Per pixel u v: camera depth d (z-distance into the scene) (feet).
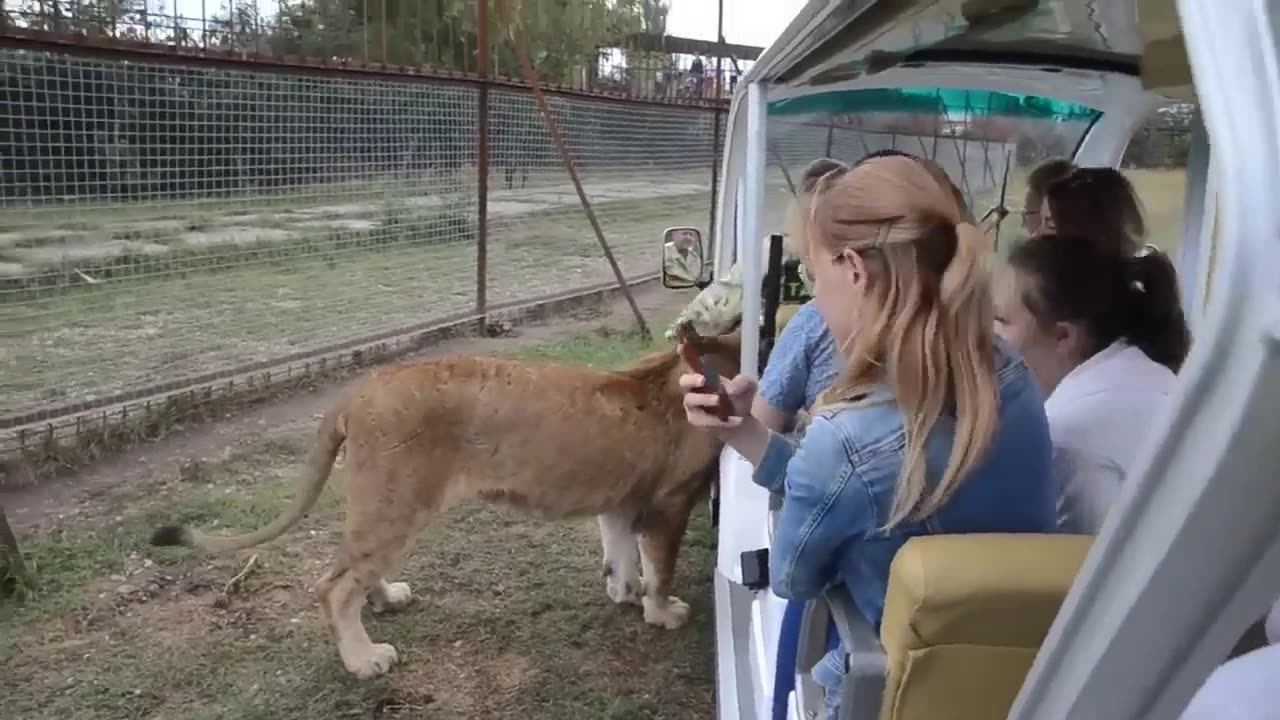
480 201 31.01
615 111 38.91
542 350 28.81
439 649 13.26
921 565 4.61
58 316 22.13
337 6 29.25
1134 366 6.95
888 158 5.49
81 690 12.12
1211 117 2.25
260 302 26.02
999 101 13.65
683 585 15.26
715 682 12.30
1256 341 2.11
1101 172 9.27
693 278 15.58
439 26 34.96
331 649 13.16
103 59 19.65
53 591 14.30
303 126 25.72
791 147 14.24
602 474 12.76
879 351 5.22
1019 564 4.57
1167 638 2.59
